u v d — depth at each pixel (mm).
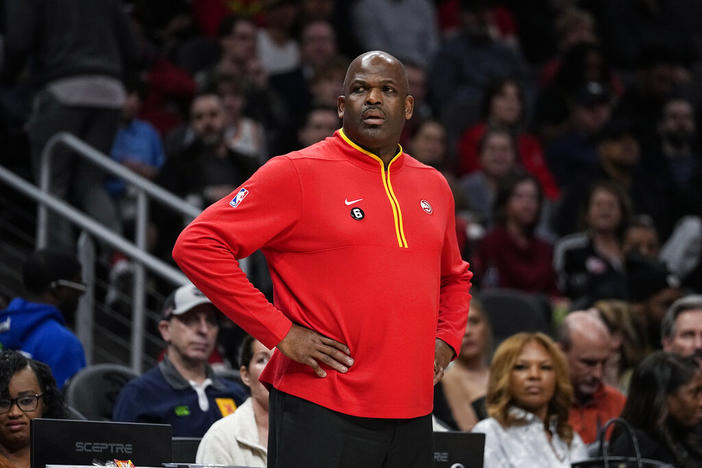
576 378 17656
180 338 15875
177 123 28984
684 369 15805
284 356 9898
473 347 18703
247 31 30125
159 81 29219
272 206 9664
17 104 26422
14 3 22734
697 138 34688
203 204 23281
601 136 29906
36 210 24531
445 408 18219
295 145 27188
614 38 38812
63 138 21484
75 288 16984
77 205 22812
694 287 28578
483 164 28547
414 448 9711
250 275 22000
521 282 24812
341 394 9469
